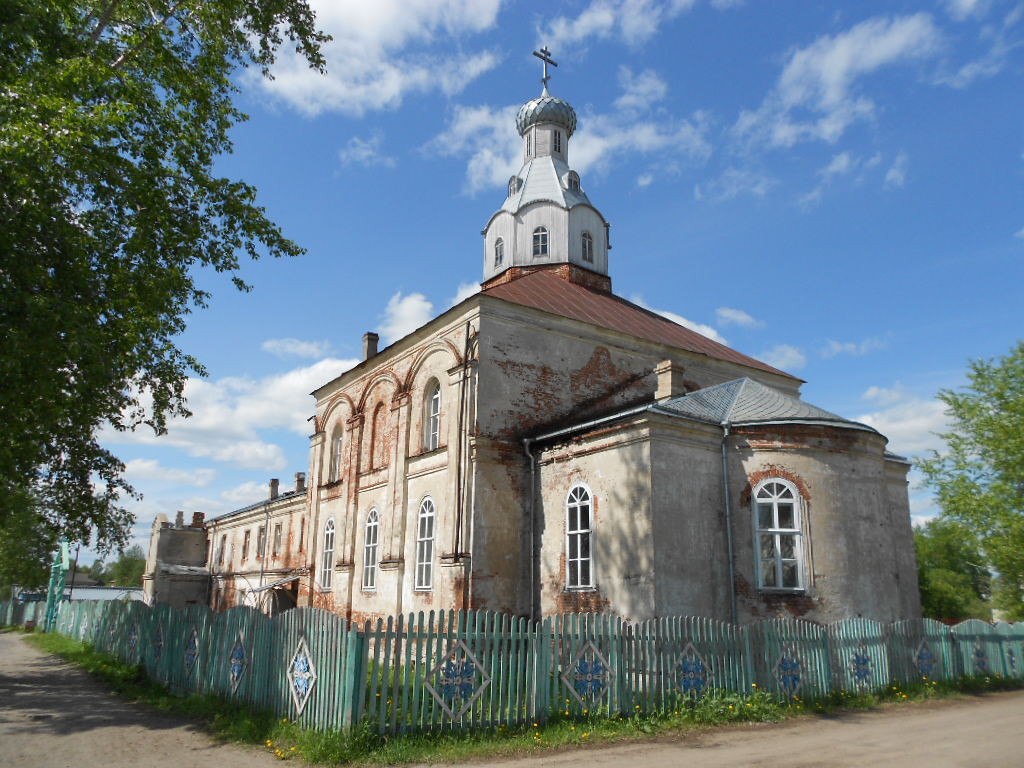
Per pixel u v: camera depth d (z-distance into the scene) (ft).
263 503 136.77
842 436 56.75
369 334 101.50
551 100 107.55
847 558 54.39
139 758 32.55
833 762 31.35
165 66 50.16
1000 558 80.74
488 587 63.31
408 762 30.71
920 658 54.60
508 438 67.72
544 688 37.76
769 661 45.88
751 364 90.27
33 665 75.87
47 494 61.00
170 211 49.03
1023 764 31.22
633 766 30.42
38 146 38.11
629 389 77.61
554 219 97.55
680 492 54.29
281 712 37.93
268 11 51.60
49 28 41.24
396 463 78.95
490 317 69.87
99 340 44.14
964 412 84.12
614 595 54.70
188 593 158.51
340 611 86.22
